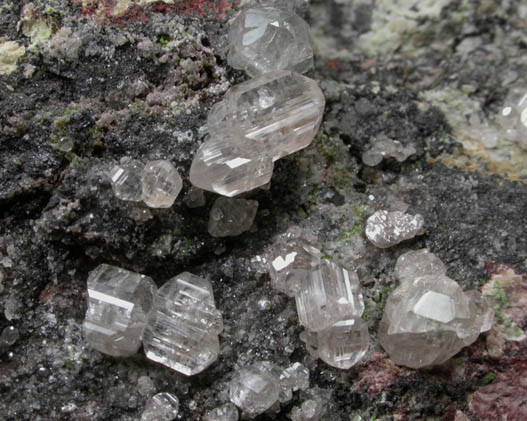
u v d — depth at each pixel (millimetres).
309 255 64
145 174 62
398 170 70
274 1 71
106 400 63
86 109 66
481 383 64
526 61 73
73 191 64
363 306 64
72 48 67
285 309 65
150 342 62
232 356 64
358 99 72
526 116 69
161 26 68
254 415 62
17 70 66
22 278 64
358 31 75
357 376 64
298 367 64
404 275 65
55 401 63
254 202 66
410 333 62
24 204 65
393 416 64
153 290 63
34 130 65
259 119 63
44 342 64
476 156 71
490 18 74
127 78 67
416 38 74
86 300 65
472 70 73
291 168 68
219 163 62
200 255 66
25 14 67
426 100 73
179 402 63
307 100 63
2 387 63
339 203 69
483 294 65
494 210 68
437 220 68
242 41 67
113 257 65
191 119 67
